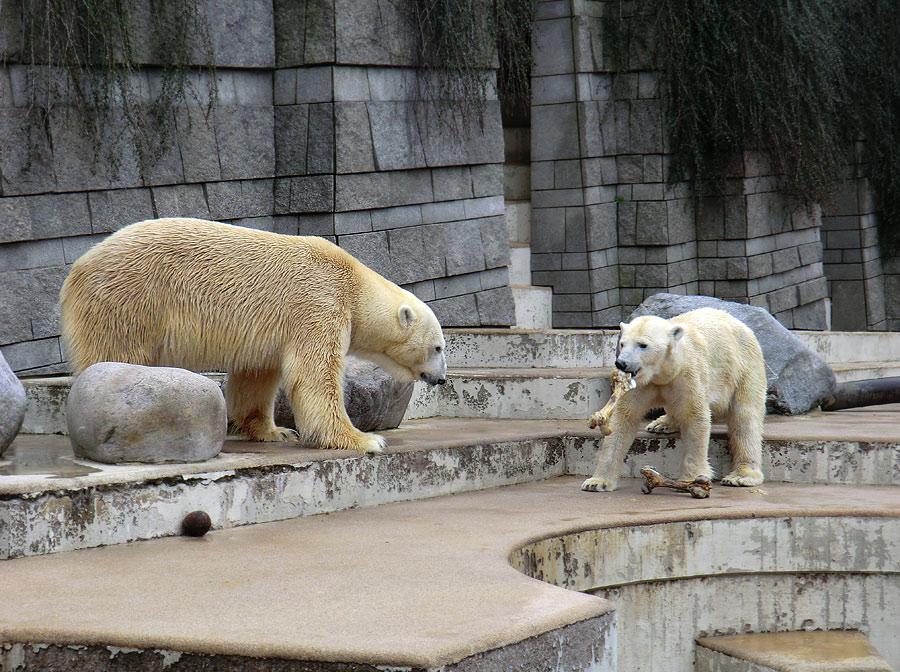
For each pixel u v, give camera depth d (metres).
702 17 16.47
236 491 7.14
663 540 7.54
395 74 13.16
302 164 12.54
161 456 7.03
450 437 9.27
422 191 13.63
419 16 13.27
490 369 12.59
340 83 12.38
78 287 7.64
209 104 11.61
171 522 6.77
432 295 13.89
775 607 7.85
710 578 7.75
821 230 22.64
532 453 9.51
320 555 6.25
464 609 5.01
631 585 7.55
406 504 8.17
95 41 10.63
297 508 7.52
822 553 7.75
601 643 5.10
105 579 5.60
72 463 7.05
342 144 12.43
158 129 11.32
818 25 18.12
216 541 6.66
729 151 17.14
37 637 4.65
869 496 8.39
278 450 7.94
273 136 12.68
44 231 10.38
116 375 7.08
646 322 8.04
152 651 4.54
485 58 14.26
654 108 16.84
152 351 7.77
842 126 20.97
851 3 20.45
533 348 12.91
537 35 16.69
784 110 16.95
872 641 7.84
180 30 11.27
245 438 8.69
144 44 11.14
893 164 21.66
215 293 7.77
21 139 10.15
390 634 4.56
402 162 13.24
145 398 6.97
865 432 9.61
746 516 7.72
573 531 7.16
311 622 4.77
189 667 4.49
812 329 19.50
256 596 5.25
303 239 8.25
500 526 7.20
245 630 4.64
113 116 10.94
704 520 7.64
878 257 22.88
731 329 8.95
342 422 8.03
